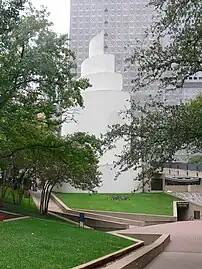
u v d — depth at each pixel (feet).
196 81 81.25
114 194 168.86
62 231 52.11
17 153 84.84
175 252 47.65
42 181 98.53
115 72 198.29
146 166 32.30
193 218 141.18
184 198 157.69
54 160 83.20
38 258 30.01
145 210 118.52
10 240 39.27
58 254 32.58
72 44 257.96
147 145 30.71
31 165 95.55
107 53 210.59
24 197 138.00
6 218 67.36
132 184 177.47
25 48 56.90
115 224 93.56
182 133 30.01
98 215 104.42
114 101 186.19
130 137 32.42
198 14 28.66
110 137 33.86
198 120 29.91
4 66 55.88
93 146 68.64
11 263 27.45
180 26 29.91
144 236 58.75
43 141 69.21
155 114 32.04
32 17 57.21
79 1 257.14
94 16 253.85
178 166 136.77
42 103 63.72
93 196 158.61
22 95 62.85
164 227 81.71
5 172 102.42
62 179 97.19
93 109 186.91
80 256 32.42
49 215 97.91
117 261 30.89
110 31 218.79
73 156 68.95
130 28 211.41
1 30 50.52
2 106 59.52
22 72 55.67
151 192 176.45
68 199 145.38
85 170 91.76
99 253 35.19
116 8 227.61
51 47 57.67
